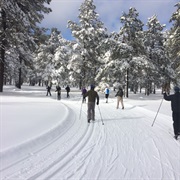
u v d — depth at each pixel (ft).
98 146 19.08
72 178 12.52
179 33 72.59
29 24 66.64
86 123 30.14
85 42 106.42
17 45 68.85
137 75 93.35
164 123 32.09
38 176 12.52
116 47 85.87
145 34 113.19
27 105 42.70
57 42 144.05
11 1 62.64
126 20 87.51
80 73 112.27
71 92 106.63
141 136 23.53
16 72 116.67
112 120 33.71
